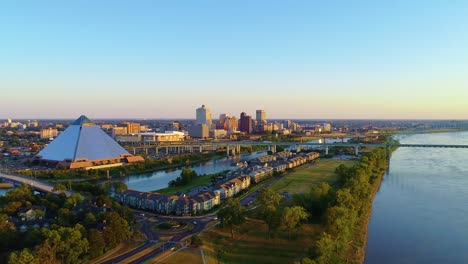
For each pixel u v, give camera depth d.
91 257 191.25
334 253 183.25
